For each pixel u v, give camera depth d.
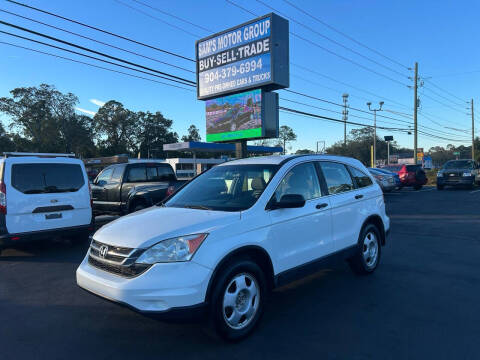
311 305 4.51
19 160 6.86
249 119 12.21
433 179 32.09
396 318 4.09
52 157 7.41
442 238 8.37
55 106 68.56
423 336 3.65
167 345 3.55
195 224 3.50
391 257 6.75
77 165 7.68
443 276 5.59
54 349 3.53
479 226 9.79
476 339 3.57
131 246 3.37
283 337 3.67
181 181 10.38
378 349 3.41
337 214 4.89
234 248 3.50
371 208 5.64
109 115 89.94
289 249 4.14
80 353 3.44
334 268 6.11
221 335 3.43
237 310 3.57
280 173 4.37
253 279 3.73
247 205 3.97
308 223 4.39
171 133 100.88
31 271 6.24
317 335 3.71
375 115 38.94
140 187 9.67
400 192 21.12
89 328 3.98
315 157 5.01
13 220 6.66
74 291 5.21
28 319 4.25
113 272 3.48
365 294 4.86
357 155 69.88
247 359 3.26
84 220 7.65
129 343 3.62
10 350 3.52
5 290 5.28
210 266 3.31
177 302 3.15
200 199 4.52
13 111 65.94
